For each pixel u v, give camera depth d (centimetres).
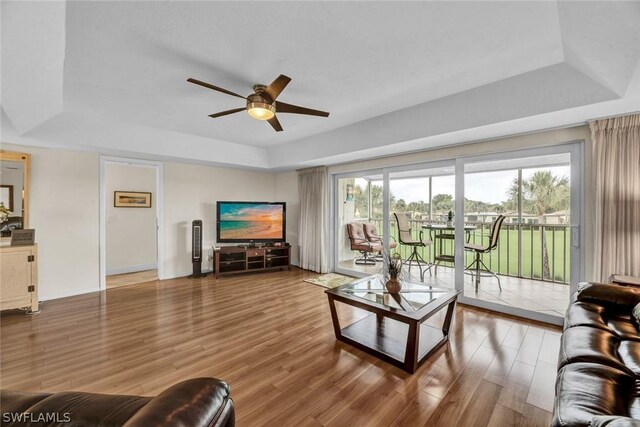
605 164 248
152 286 425
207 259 523
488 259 337
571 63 203
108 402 90
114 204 509
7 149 332
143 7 150
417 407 166
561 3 146
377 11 155
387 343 237
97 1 145
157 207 465
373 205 468
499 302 327
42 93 236
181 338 253
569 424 91
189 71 222
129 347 236
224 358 219
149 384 186
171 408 79
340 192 517
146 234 547
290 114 327
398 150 382
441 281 382
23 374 196
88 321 290
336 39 181
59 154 368
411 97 274
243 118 339
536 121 257
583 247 270
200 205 514
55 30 156
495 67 217
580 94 215
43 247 356
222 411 89
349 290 260
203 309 326
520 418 156
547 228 298
